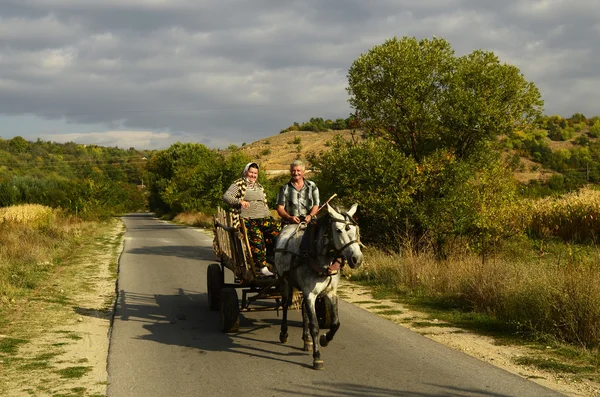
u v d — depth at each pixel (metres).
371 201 15.89
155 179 78.81
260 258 8.51
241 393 6.06
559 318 8.30
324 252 7.06
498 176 15.91
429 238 15.75
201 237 29.86
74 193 49.12
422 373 6.62
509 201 15.59
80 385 6.34
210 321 9.83
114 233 33.50
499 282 10.11
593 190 25.09
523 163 77.44
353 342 8.12
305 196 8.55
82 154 177.12
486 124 16.17
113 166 157.62
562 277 8.92
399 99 17.02
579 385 6.11
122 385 6.35
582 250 15.82
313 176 18.36
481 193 15.62
